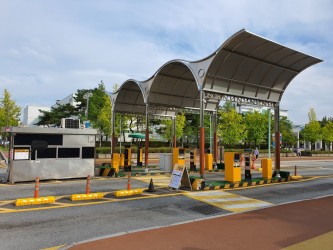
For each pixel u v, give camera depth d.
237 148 55.09
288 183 16.02
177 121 44.31
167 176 17.95
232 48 14.05
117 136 39.28
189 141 56.12
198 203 10.57
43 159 14.91
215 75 14.84
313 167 28.28
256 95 16.98
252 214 9.14
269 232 7.21
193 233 7.06
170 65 17.94
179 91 21.58
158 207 9.81
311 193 13.23
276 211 9.58
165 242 6.37
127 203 10.23
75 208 9.33
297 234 7.05
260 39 13.64
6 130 14.26
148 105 20.22
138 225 7.75
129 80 21.59
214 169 21.28
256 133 52.16
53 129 15.19
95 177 16.81
